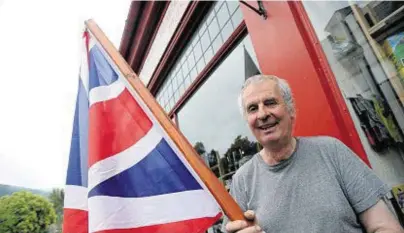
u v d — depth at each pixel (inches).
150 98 53.8
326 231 42.1
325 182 44.9
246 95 52.1
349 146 70.2
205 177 46.4
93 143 56.1
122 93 60.2
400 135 65.7
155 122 56.2
